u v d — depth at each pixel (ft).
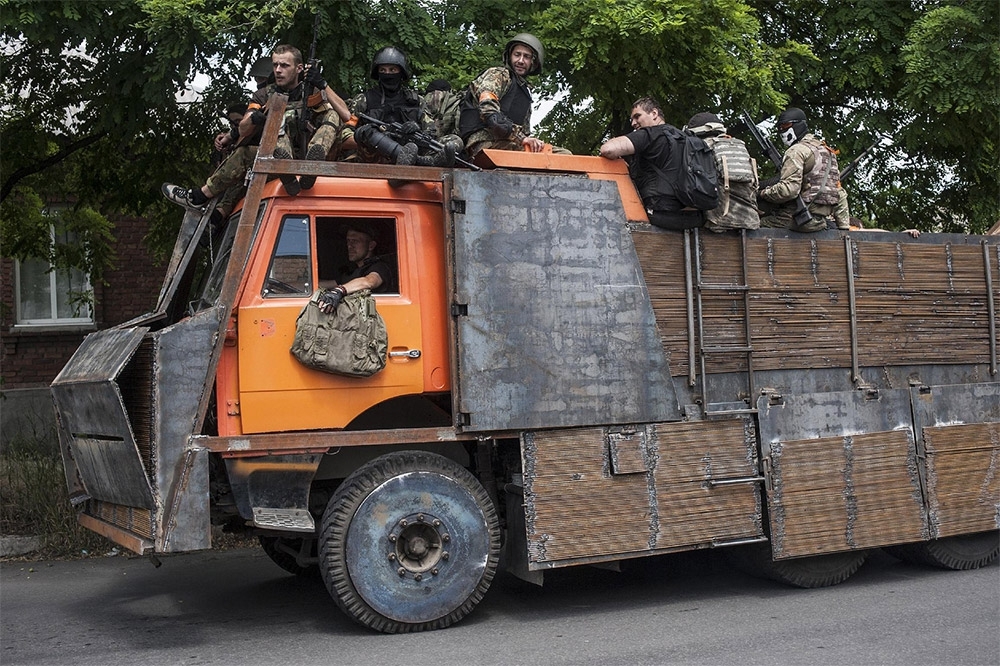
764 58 29.91
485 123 21.47
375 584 18.45
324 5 25.16
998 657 16.75
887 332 23.39
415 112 21.88
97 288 49.16
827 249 22.79
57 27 26.09
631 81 29.04
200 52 27.14
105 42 27.25
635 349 20.39
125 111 29.32
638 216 20.98
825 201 22.81
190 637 18.86
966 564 24.94
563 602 21.70
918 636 18.21
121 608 21.56
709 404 21.09
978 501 23.86
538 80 29.27
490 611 20.79
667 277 20.99
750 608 20.79
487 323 19.21
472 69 27.37
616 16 25.96
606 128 33.30
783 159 23.29
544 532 19.30
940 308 24.18
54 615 20.92
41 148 33.06
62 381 19.92
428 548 19.13
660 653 17.17
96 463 19.43
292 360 18.43
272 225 18.63
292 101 21.02
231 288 18.08
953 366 24.40
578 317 19.95
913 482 23.03
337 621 20.04
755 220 21.61
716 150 21.49
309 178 18.57
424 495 18.89
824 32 33.50
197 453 17.51
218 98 30.22
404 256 19.47
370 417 21.31
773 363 21.88
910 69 29.94
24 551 27.48
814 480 21.80
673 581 23.98
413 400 21.62
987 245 25.02
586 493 19.72
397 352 19.12
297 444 18.17
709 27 27.04
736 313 21.63
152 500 17.40
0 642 18.62
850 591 22.50
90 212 37.78
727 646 17.61
